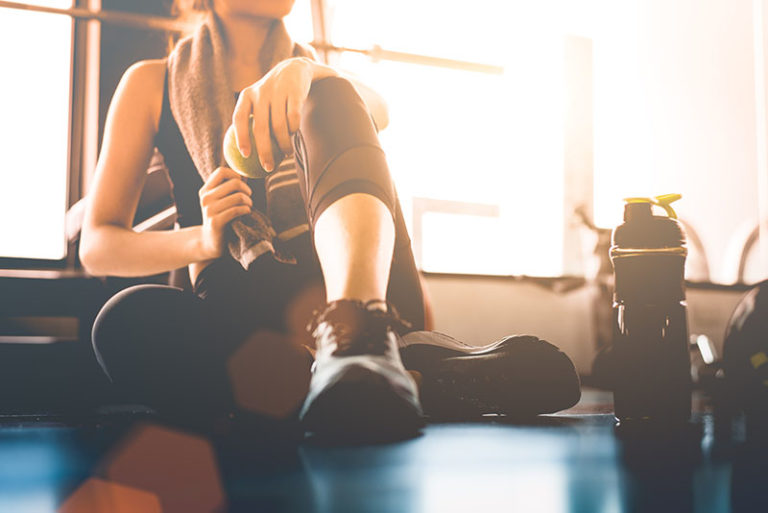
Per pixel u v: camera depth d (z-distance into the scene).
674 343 1.04
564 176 2.95
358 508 0.44
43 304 2.04
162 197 1.89
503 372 1.25
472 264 2.85
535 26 2.97
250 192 1.39
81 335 2.05
